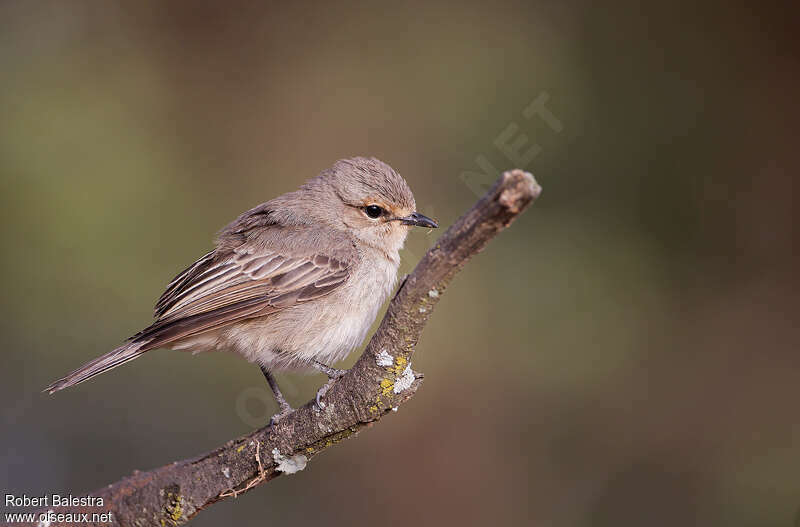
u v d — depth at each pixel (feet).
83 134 45.52
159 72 49.73
